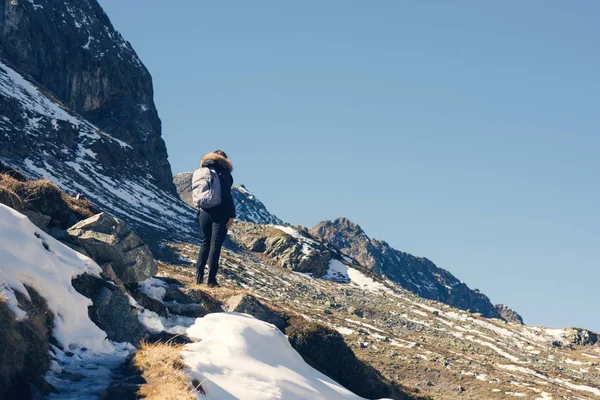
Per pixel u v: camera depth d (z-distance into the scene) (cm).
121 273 1642
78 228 1666
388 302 9425
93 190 8781
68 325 1243
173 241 7862
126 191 9712
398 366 5412
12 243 1230
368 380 2241
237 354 1341
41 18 11988
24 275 1199
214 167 1839
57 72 11956
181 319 1703
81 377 1127
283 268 9906
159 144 13562
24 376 1023
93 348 1265
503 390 5166
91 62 12644
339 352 2191
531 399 4997
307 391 1330
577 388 6078
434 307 9844
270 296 6838
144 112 13725
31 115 9475
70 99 12106
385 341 6281
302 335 2159
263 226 11375
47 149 8994
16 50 11369
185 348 1312
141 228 8025
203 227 1900
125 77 13575
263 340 1465
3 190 1612
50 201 1811
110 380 1126
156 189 10844
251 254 10019
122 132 12638
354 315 7631
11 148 8212
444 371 5512
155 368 1144
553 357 8100
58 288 1251
